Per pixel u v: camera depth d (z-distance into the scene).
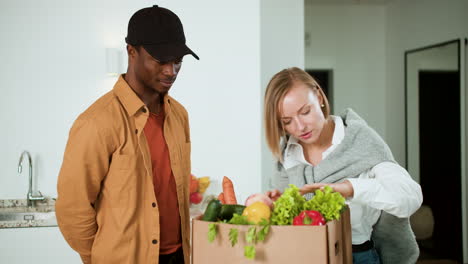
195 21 3.91
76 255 3.27
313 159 2.03
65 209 1.86
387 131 7.33
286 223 1.44
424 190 6.18
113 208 1.88
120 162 1.87
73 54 3.80
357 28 7.33
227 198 1.78
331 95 7.34
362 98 7.38
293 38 4.53
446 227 5.71
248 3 3.94
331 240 1.39
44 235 3.24
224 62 3.94
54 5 3.77
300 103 1.82
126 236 1.88
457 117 5.46
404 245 1.94
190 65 3.91
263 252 1.36
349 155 1.87
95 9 3.81
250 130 3.97
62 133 3.80
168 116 2.05
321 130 1.88
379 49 7.36
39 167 3.78
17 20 3.74
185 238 2.09
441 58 5.79
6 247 3.21
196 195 3.56
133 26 1.86
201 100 3.93
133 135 1.91
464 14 5.41
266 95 1.90
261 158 4.09
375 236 1.98
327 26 7.30
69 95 3.80
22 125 3.77
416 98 6.38
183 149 2.16
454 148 5.52
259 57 3.96
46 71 3.78
